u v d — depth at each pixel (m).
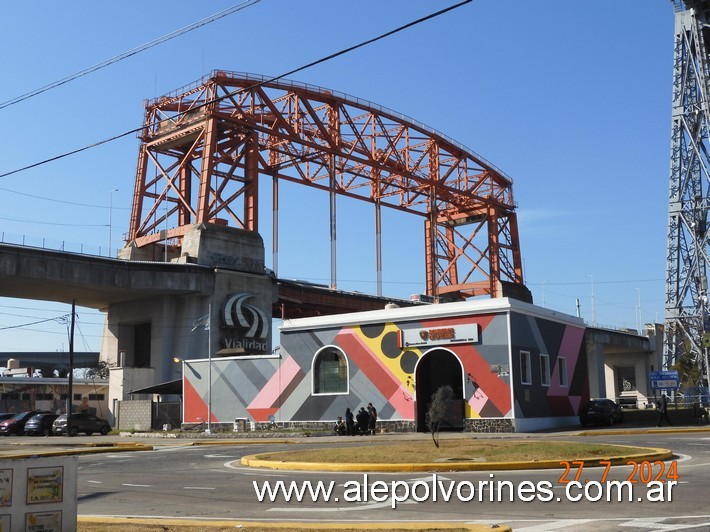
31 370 112.56
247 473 21.97
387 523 11.97
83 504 16.20
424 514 13.61
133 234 84.81
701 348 88.75
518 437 36.09
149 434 51.78
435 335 43.50
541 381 44.47
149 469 24.73
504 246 121.44
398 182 105.12
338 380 47.09
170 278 72.75
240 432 47.84
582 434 38.22
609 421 46.03
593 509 13.63
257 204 82.50
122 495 17.56
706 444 29.25
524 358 43.16
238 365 51.84
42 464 9.90
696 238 92.88
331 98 91.88
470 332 42.41
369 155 95.56
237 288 77.12
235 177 82.25
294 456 24.34
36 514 9.77
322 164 95.56
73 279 67.81
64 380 93.19
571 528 11.71
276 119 84.81
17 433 59.91
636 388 107.56
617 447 24.22
